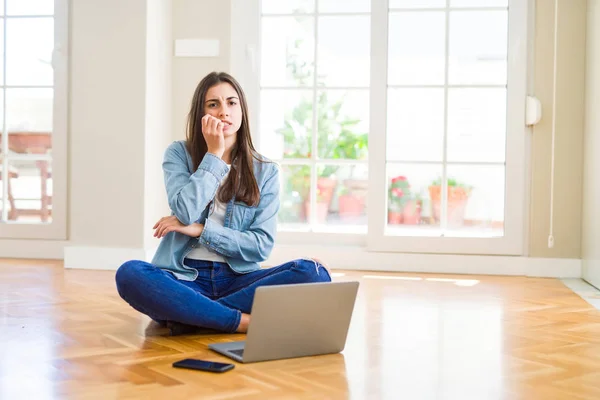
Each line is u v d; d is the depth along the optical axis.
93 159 4.66
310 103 4.96
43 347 2.38
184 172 2.69
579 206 4.61
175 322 2.56
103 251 4.61
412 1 4.80
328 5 4.92
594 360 2.32
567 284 4.26
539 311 3.27
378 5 4.81
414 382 2.03
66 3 4.93
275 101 4.98
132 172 4.61
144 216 4.61
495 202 4.77
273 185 2.78
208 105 2.69
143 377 2.02
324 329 2.32
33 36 5.04
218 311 2.51
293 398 1.84
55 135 4.96
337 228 4.98
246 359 2.20
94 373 2.06
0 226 5.09
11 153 5.10
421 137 4.82
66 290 3.63
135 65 4.59
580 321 3.03
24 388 1.90
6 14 5.07
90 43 4.66
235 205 2.71
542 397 1.90
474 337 2.67
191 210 2.56
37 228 5.04
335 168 4.97
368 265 4.80
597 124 4.20
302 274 2.60
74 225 4.69
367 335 2.68
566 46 4.62
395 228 4.85
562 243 4.63
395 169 4.85
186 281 2.62
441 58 4.79
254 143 4.95
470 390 1.96
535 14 4.66
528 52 4.68
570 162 4.62
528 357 2.36
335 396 1.88
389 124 4.84
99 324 2.78
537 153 4.66
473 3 4.75
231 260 2.69
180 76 4.96
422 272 4.73
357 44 4.91
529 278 4.52
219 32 4.92
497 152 4.76
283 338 2.25
